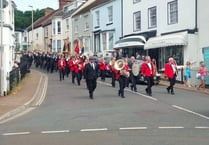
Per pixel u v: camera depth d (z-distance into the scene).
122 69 15.34
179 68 22.62
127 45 29.22
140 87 19.86
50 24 55.28
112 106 12.86
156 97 15.41
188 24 24.50
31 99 15.04
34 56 45.97
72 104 13.74
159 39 25.45
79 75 21.69
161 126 9.02
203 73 18.48
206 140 7.44
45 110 12.51
